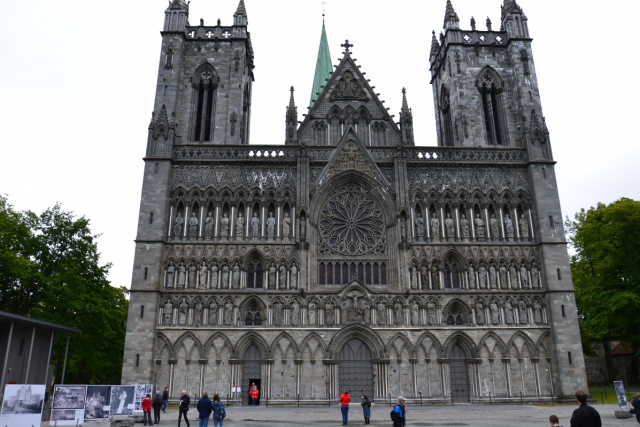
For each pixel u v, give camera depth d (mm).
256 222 62062
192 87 70000
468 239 62656
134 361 55375
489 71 73188
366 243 62844
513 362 58188
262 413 47156
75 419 35594
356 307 58812
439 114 80562
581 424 15578
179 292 58656
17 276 59125
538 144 66750
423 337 58312
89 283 67000
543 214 63156
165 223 60844
